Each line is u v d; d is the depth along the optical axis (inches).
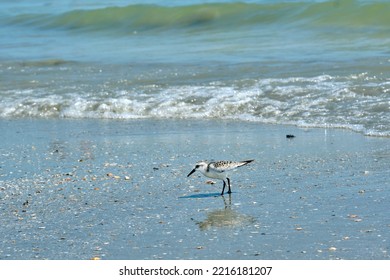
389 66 1289.4
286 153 871.1
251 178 759.7
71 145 988.6
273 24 1870.1
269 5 1969.7
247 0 2135.8
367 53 1434.5
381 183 709.9
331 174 758.5
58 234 594.6
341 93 1141.1
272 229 583.5
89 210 661.3
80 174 811.4
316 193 686.5
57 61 1628.9
